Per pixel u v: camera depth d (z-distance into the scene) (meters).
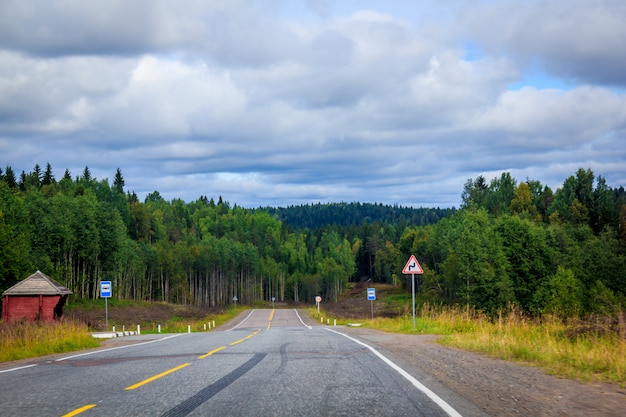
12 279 58.25
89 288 90.94
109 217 88.75
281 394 7.56
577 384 8.73
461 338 18.80
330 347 16.31
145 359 13.08
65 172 150.12
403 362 11.80
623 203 115.06
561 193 107.38
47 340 20.09
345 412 6.34
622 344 12.50
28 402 7.19
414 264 27.16
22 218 67.31
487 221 77.69
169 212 178.38
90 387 8.41
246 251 156.38
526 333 18.34
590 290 58.38
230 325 62.44
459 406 6.74
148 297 120.56
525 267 68.06
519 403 7.05
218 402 6.96
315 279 162.88
